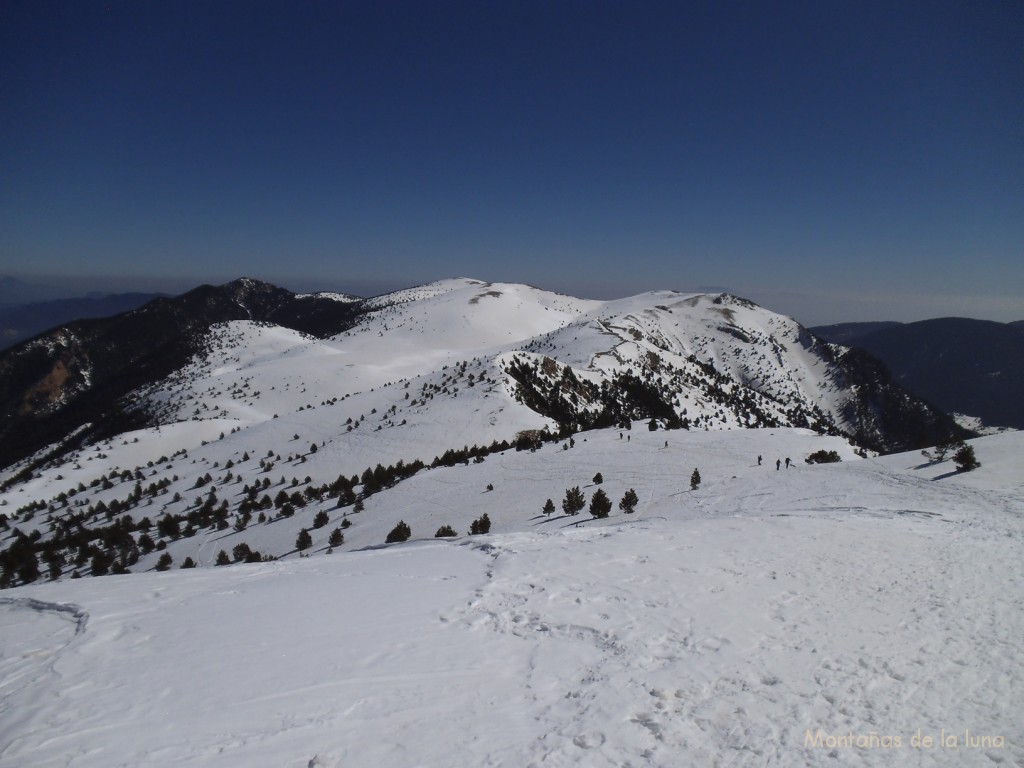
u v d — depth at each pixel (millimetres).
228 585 14633
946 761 7316
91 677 8828
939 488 28219
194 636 10531
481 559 17516
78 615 11859
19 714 7746
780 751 7410
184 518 56344
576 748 7285
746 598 13328
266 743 7109
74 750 6906
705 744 7527
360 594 13320
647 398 125188
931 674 9641
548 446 60344
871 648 10625
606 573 15305
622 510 34688
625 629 11266
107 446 121125
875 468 34844
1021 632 11438
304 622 11312
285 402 171125
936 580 14828
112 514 66500
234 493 66438
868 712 8406
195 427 131625
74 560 46844
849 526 21922
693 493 36250
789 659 10102
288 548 40938
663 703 8477
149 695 8250
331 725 7559
